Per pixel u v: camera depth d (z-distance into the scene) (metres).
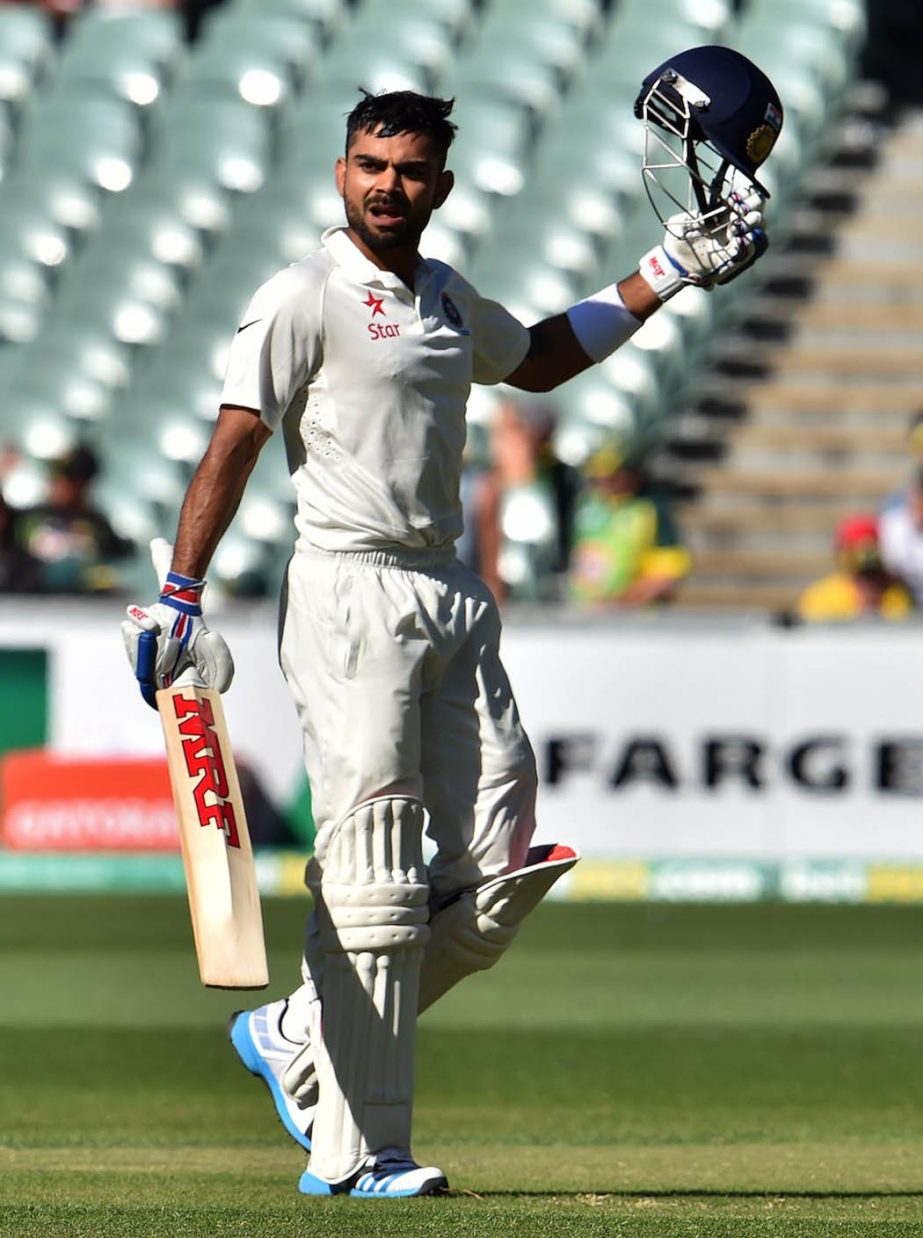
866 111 72.94
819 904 41.47
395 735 13.82
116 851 43.09
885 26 75.62
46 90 72.56
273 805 42.16
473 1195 13.92
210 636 13.59
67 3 74.62
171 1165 16.25
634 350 62.38
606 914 40.19
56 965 33.38
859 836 42.03
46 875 43.03
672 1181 15.09
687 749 42.12
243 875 13.15
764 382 64.50
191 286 67.69
